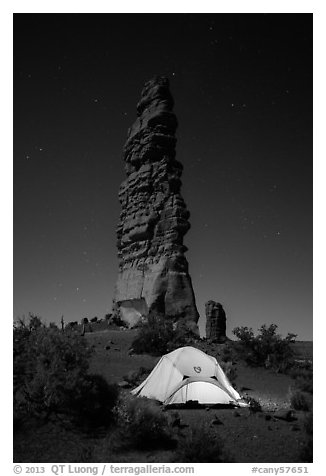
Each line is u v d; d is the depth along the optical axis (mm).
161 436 9430
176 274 34281
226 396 12469
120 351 21594
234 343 23297
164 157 39375
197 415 11109
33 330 14852
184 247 36125
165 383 12836
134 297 35812
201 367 13078
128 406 10242
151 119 40312
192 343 24031
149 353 21094
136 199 39406
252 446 9180
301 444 9094
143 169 39562
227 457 8672
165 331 22609
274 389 15164
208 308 27828
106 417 10211
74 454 8594
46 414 10086
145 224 37031
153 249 36312
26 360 11461
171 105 41906
